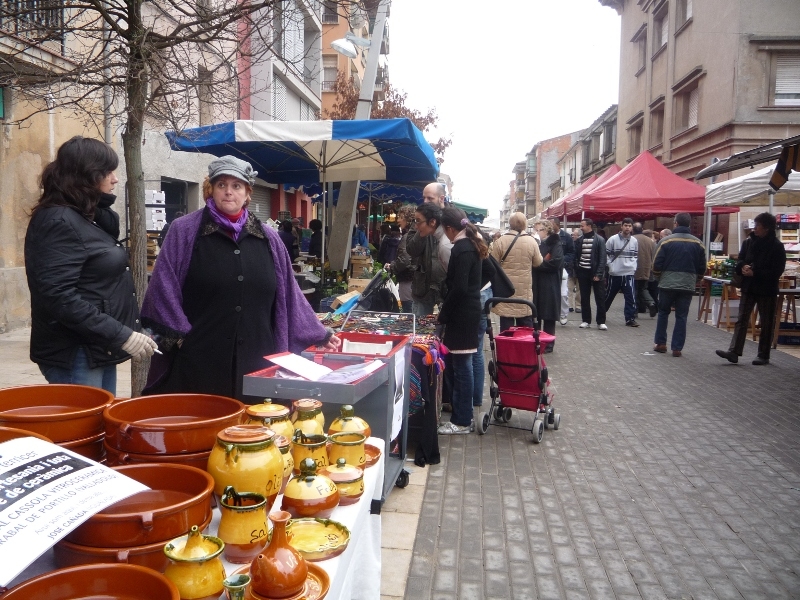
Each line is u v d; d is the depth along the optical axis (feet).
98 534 4.57
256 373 8.66
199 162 51.93
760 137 61.87
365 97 28.71
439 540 12.34
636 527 13.10
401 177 34.45
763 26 61.31
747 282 29.17
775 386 25.49
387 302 21.53
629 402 22.91
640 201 50.01
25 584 4.00
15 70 14.32
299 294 11.10
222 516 5.37
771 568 11.57
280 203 80.94
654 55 87.56
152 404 6.91
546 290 30.73
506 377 18.58
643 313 51.93
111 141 36.06
